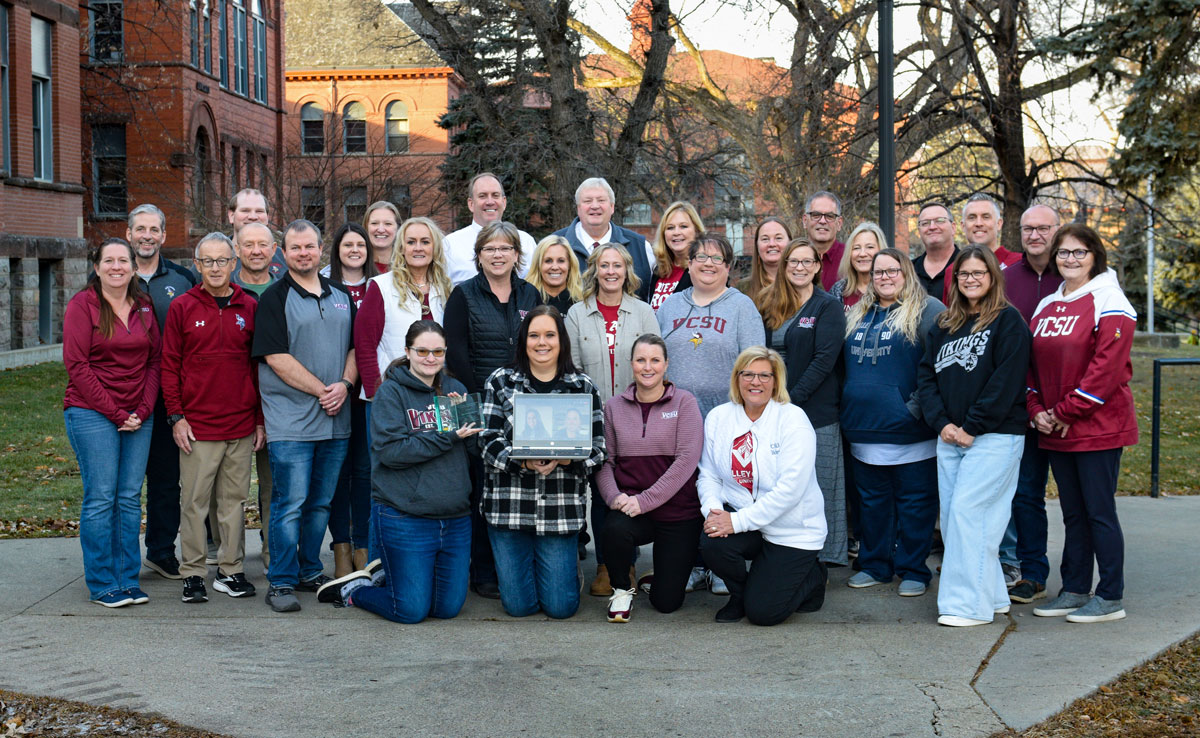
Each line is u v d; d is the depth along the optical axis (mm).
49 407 14719
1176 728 4152
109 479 5867
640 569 6812
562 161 21891
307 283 6047
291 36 47719
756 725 4215
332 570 6816
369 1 28656
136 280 5996
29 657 5000
